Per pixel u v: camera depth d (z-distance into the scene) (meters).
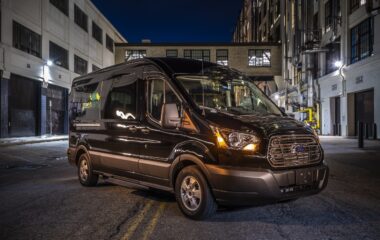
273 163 4.80
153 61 6.20
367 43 24.47
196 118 5.29
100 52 45.38
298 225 4.99
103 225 5.09
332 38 29.81
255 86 6.75
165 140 5.67
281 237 4.50
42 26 29.91
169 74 5.85
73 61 36.69
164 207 6.06
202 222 5.16
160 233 4.70
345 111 27.36
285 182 4.82
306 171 5.03
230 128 4.92
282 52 45.66
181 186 5.43
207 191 5.08
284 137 4.95
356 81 25.70
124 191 7.50
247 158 4.76
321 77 32.00
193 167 5.25
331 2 30.48
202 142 5.09
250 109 6.13
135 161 6.28
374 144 19.30
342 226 4.94
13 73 25.84
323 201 6.40
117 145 6.82
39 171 10.81
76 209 5.99
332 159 12.77
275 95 47.22
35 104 29.72
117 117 6.91
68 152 8.77
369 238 4.45
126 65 6.93
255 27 64.50
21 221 5.33
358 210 5.79
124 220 5.32
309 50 31.69
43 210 5.95
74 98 8.81
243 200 4.77
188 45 47.84
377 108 22.88
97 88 7.79
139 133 6.22
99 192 7.41
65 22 34.59
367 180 8.59
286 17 43.28
